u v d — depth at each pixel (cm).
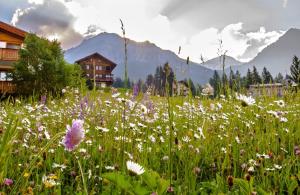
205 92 609
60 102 944
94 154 410
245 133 535
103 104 719
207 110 712
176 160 397
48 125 609
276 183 344
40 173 360
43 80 2461
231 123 557
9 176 319
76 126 182
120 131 480
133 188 215
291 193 314
